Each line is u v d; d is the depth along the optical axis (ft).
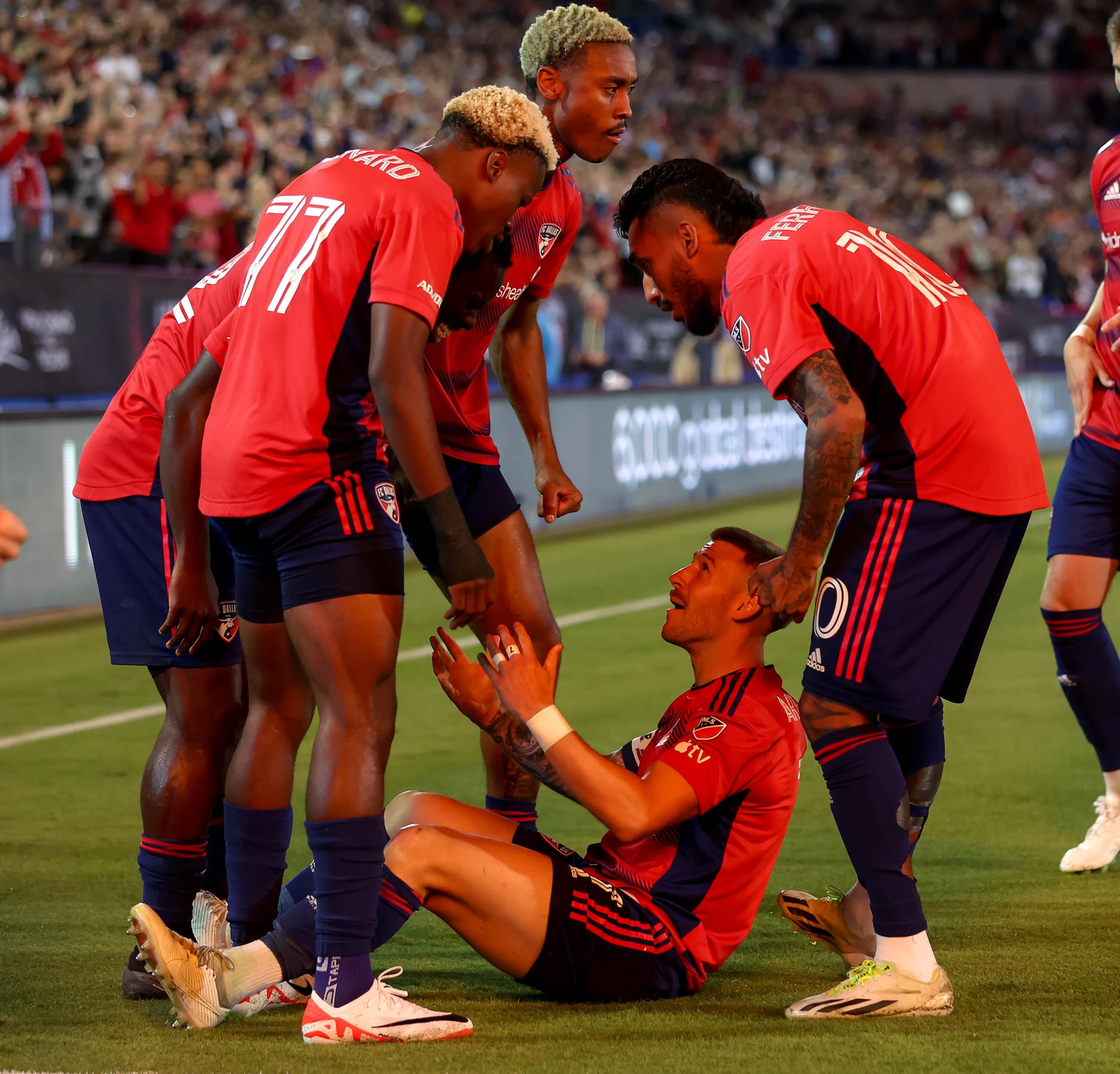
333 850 32.63
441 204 33.42
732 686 36.83
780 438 194.29
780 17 411.34
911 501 36.11
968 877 48.73
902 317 35.83
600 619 105.60
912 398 35.88
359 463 33.99
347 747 32.99
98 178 141.08
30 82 157.17
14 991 37.55
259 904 36.76
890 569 36.04
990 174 346.74
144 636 38.73
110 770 65.67
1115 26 51.39
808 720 36.73
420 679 86.17
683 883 36.78
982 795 60.13
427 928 44.45
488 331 47.52
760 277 36.17
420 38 279.49
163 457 36.27
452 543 33.14
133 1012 35.68
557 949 34.91
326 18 256.32
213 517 34.30
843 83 386.11
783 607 35.09
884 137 353.31
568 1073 30.48
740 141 295.89
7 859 51.83
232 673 39.24
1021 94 385.29
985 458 35.88
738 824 36.35
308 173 35.19
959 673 39.01
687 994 37.09
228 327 35.63
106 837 54.85
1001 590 38.19
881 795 35.65
